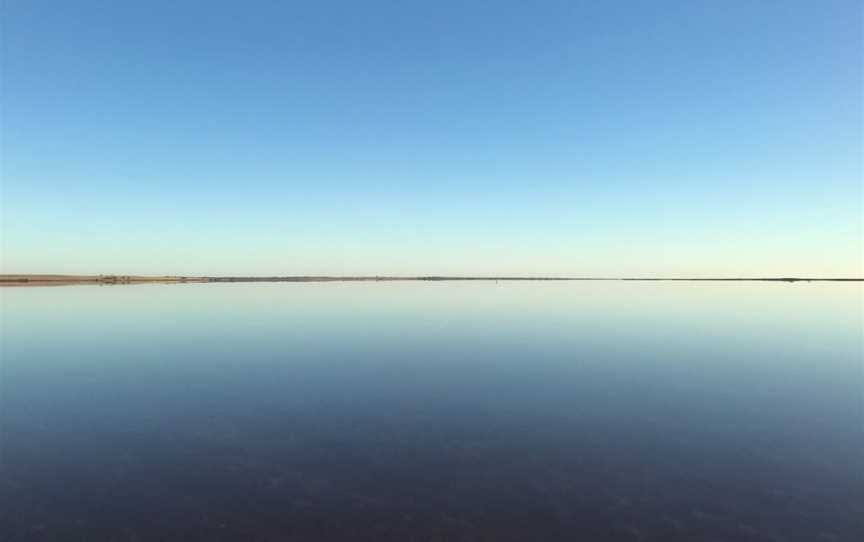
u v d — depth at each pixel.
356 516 11.04
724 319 46.22
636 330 38.09
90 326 39.97
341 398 19.31
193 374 23.08
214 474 12.93
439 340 32.94
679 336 34.88
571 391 20.27
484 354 27.89
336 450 14.40
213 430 15.91
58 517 10.96
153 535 10.33
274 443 14.86
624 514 11.15
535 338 33.97
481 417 17.09
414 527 10.65
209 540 10.17
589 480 12.65
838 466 13.37
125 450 14.38
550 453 14.21
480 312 53.53
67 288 108.12
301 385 21.17
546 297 83.94
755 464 13.51
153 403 18.66
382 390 20.41
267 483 12.47
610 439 15.16
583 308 58.88
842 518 10.98
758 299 78.00
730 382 21.69
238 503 11.54
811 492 12.05
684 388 20.69
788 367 24.48
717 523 10.81
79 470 13.13
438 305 63.59
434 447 14.59
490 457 13.94
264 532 10.45
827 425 16.30
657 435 15.48
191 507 11.38
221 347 30.11
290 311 54.00
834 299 78.00
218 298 76.19
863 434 15.51
